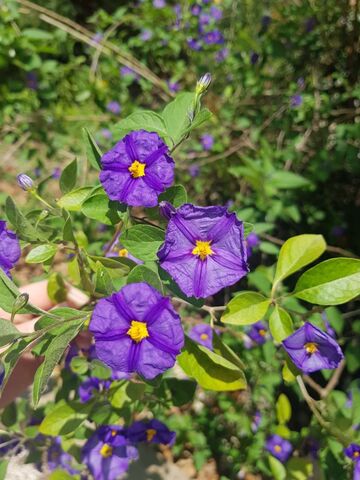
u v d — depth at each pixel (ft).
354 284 0.47
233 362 0.50
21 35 1.38
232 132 1.35
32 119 1.41
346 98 1.26
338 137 1.18
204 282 0.41
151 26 1.65
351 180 1.23
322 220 1.23
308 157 1.25
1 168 1.60
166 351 0.38
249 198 1.21
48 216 0.54
